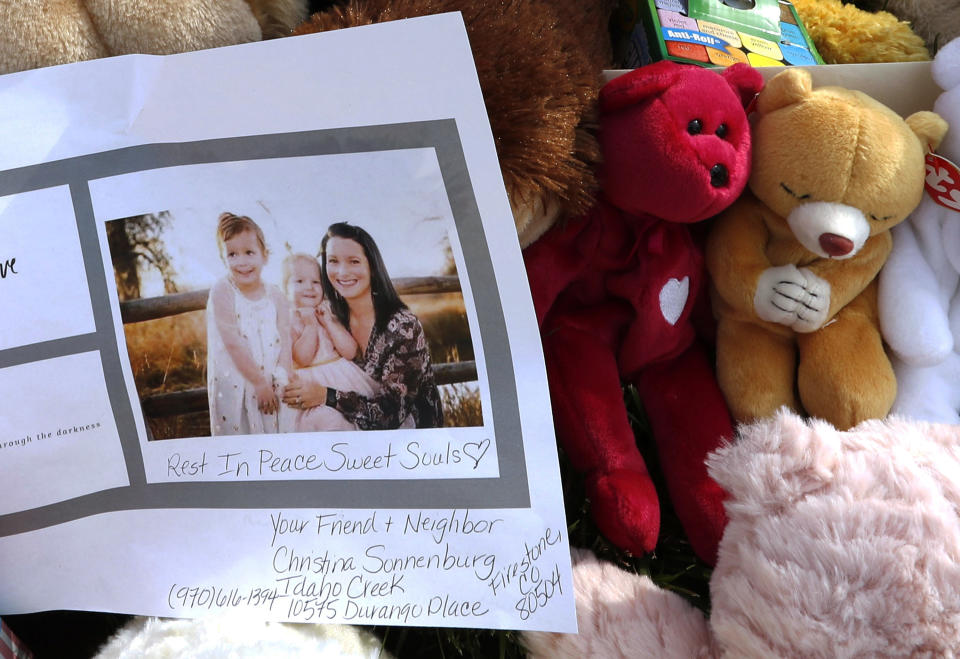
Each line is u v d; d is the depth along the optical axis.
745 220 0.57
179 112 0.44
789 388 0.59
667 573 0.57
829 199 0.51
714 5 0.63
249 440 0.46
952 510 0.39
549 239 0.55
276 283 0.45
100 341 0.45
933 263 0.58
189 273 0.45
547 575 0.43
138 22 0.44
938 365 0.58
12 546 0.46
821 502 0.39
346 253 0.45
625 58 0.67
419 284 0.44
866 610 0.37
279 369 0.46
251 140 0.44
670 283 0.56
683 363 0.62
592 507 0.55
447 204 0.44
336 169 0.44
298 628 0.44
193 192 0.45
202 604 0.45
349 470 0.45
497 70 0.46
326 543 0.45
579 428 0.56
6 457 0.45
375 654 0.45
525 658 0.49
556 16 0.51
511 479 0.44
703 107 0.48
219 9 0.46
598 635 0.44
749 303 0.56
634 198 0.51
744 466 0.42
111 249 0.45
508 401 0.44
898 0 0.75
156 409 0.46
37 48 0.43
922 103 0.58
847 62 0.70
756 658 0.39
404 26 0.42
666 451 0.59
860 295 0.59
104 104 0.44
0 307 0.45
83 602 0.45
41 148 0.44
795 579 0.38
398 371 0.45
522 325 0.44
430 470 0.45
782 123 0.52
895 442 0.42
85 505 0.46
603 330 0.59
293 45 0.43
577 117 0.48
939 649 0.36
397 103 0.43
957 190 0.53
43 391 0.45
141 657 0.41
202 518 0.45
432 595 0.44
